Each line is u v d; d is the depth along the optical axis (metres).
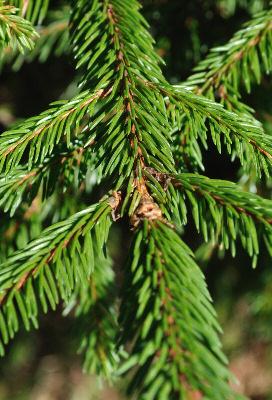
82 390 2.12
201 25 1.01
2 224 0.88
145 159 0.67
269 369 1.87
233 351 1.78
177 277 0.62
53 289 0.65
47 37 1.08
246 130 0.69
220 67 0.79
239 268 1.44
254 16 0.82
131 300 0.62
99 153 0.72
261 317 1.48
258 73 0.79
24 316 0.64
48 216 0.99
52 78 1.55
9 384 2.15
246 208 0.65
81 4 0.76
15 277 0.65
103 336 0.86
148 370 0.59
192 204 0.65
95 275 0.88
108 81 0.70
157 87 0.70
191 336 0.59
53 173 0.75
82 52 0.75
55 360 2.11
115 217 0.66
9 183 0.74
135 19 0.74
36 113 1.54
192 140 0.76
